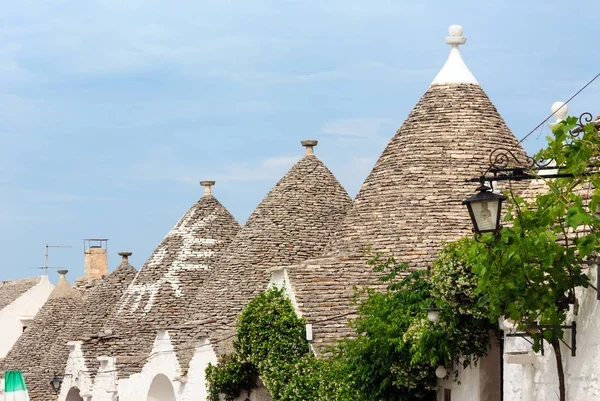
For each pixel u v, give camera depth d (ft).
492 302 65.87
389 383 94.32
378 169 122.11
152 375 148.97
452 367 90.84
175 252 168.55
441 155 119.44
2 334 260.83
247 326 113.29
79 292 221.05
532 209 69.31
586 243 61.82
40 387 195.72
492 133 121.08
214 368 126.41
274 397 108.99
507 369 75.82
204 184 172.96
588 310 64.49
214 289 146.30
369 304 98.17
